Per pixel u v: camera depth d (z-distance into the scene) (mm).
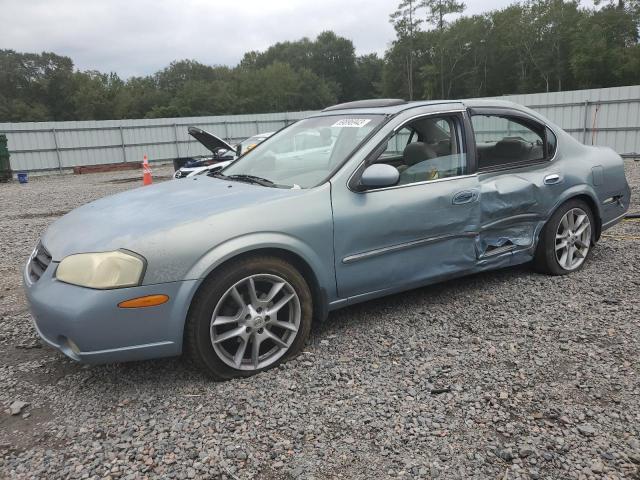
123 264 2777
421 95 82688
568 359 3215
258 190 3475
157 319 2844
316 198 3336
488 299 4219
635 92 17656
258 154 4273
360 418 2691
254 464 2369
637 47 58062
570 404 2748
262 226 3102
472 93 77938
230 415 2758
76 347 2820
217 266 2951
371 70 119938
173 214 3102
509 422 2619
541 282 4559
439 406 2773
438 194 3801
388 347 3465
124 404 2902
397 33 80812
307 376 3119
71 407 2902
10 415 2846
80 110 94812
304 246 3242
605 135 18625
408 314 3986
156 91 100375
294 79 100062
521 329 3658
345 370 3166
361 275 3525
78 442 2582
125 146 26547
